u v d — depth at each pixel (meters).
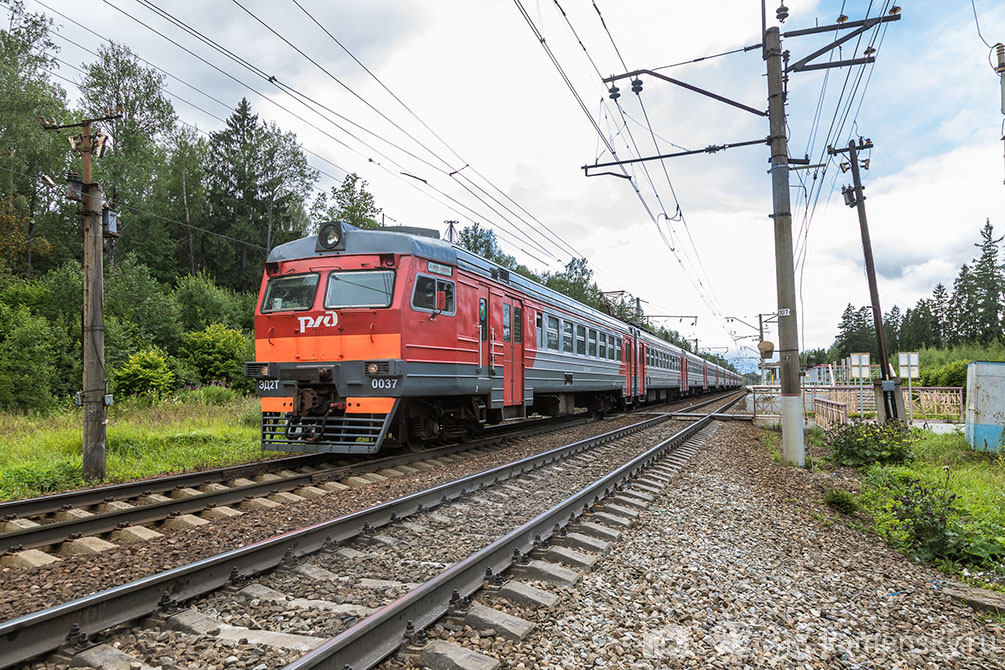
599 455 11.23
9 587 4.36
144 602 3.77
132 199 39.22
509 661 3.24
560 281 57.28
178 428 12.94
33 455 9.91
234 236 43.16
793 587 4.75
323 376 9.02
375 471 8.87
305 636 3.46
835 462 11.55
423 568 4.76
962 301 70.12
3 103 28.69
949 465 10.70
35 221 34.53
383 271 9.20
